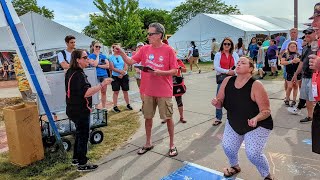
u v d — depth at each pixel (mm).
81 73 3621
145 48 4273
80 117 3658
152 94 4137
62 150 4254
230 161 3471
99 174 3711
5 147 4859
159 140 4883
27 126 3908
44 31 14461
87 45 15555
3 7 3590
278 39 15758
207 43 25031
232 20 26172
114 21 24719
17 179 3609
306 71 5371
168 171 3734
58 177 3650
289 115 6086
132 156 4250
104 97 6910
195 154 4238
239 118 3074
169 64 4066
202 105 7422
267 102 2918
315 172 3531
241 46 13055
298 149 4242
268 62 11883
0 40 14562
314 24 2920
